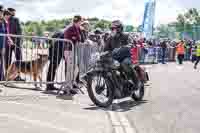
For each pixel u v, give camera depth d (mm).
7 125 6137
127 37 8922
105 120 7031
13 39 9484
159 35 39969
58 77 9602
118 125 6691
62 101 8586
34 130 5953
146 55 25609
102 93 8164
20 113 7051
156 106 8664
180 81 14250
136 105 8742
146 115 7664
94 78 8070
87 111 7758
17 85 10195
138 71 9172
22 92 9258
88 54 10562
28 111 7266
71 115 7234
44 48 9555
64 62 9531
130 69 8609
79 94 9734
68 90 9484
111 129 6367
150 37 29219
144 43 25094
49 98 8812
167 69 21000
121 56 8570
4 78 9391
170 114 7820
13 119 6555
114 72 8242
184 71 19734
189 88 12078
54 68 9609
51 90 9812
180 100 9594
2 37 9211
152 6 29312
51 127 6219
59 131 6012
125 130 6371
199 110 8328
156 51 27016
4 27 9656
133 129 6473
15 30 10188
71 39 9641
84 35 10703
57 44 9516
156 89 11625
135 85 8797
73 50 9469
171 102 9258
